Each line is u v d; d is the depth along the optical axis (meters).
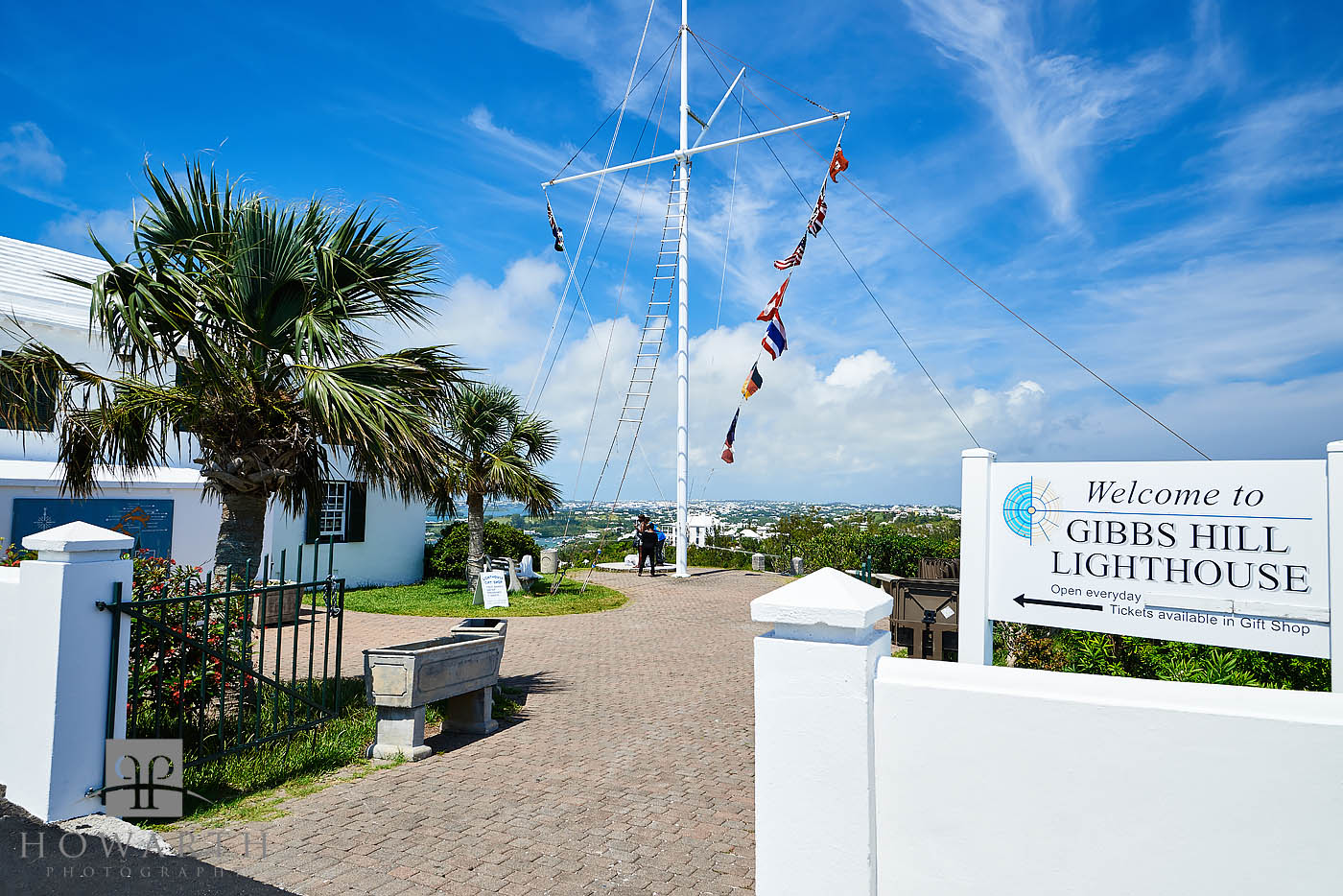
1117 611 4.91
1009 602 5.31
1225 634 4.52
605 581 20.77
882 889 2.48
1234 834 2.10
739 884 3.90
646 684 9.11
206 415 6.97
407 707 5.99
